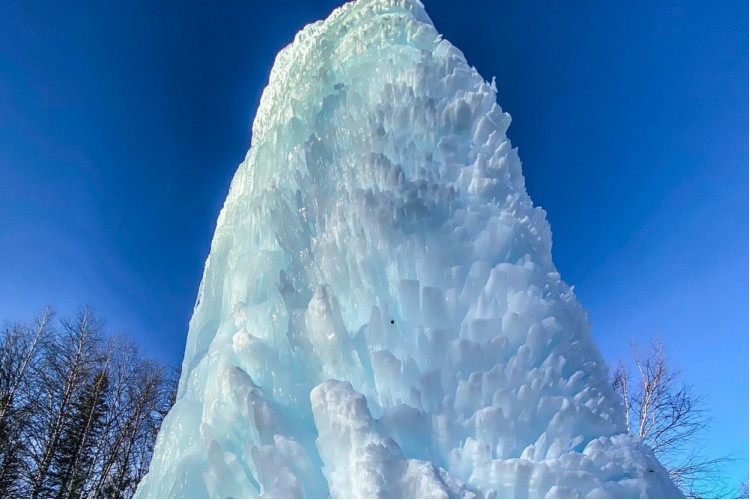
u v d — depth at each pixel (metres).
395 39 3.94
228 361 2.41
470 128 3.12
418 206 2.47
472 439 1.72
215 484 1.88
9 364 14.34
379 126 2.90
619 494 1.70
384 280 2.32
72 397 15.39
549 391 1.98
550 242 3.12
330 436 1.75
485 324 2.05
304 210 2.73
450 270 2.27
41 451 13.98
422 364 2.01
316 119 3.39
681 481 9.01
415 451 1.74
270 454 1.73
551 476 1.62
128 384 17.75
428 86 3.26
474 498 1.50
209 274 3.77
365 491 1.51
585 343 2.50
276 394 2.13
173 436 2.35
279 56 4.98
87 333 16.38
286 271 2.58
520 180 3.28
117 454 15.99
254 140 4.71
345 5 4.64
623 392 10.14
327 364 2.07
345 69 3.96
